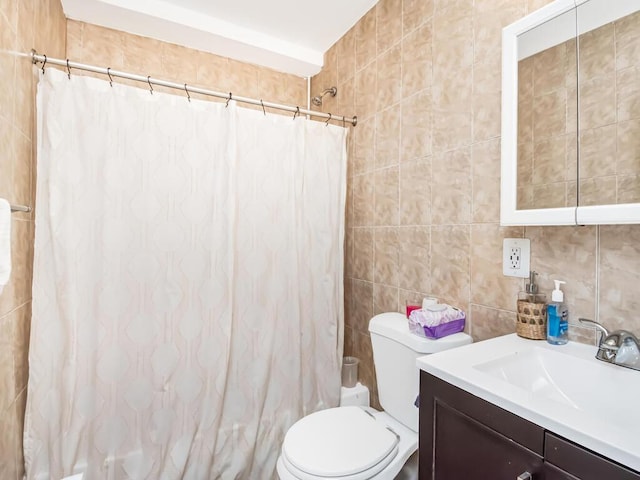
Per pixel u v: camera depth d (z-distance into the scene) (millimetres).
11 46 1063
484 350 986
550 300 1076
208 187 1533
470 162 1315
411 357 1308
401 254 1655
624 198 876
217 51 2133
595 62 937
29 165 1266
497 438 731
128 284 1400
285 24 2008
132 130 1404
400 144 1662
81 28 1819
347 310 2070
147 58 1971
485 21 1261
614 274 935
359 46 1964
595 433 583
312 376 1819
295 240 1734
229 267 1557
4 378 1076
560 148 1000
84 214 1332
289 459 1152
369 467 1118
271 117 1702
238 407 1619
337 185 1901
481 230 1277
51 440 1278
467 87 1326
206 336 1532
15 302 1159
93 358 1342
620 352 841
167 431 1461
